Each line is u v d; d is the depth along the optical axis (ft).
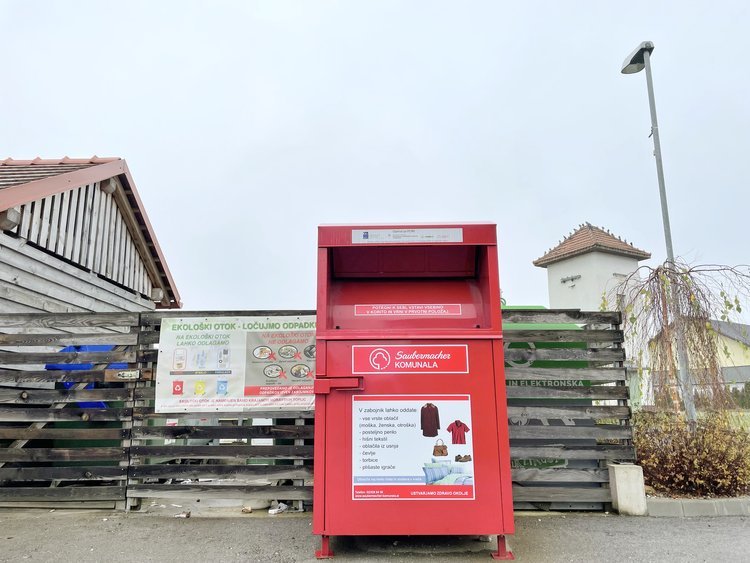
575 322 18.57
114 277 34.65
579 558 13.08
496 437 13.10
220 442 21.67
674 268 22.13
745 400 21.48
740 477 17.93
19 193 23.40
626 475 17.20
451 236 13.78
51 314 18.43
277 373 17.65
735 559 13.01
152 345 18.37
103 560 13.04
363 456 13.05
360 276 15.05
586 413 17.67
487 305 13.79
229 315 17.99
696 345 21.01
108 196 33.96
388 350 13.48
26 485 18.79
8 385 21.76
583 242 54.70
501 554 13.10
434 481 12.92
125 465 17.52
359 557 13.16
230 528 15.62
